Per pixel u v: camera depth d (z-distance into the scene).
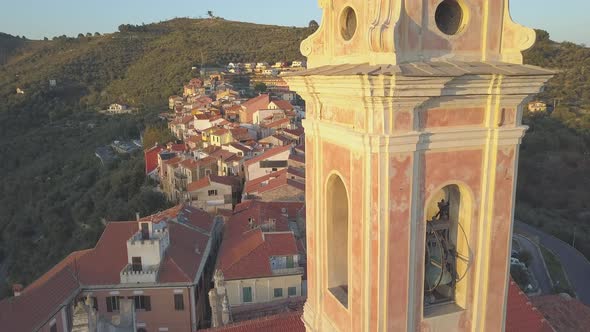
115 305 42.84
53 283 41.53
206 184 72.62
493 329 11.66
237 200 76.50
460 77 9.48
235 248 47.19
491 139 10.51
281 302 38.81
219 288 30.62
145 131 124.25
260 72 188.75
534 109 103.94
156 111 148.50
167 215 54.28
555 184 81.94
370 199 10.09
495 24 10.46
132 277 42.81
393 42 9.30
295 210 59.03
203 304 47.47
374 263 10.38
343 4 11.30
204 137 104.50
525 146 89.19
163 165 87.38
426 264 11.92
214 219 59.75
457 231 11.55
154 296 42.84
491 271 11.28
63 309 39.53
